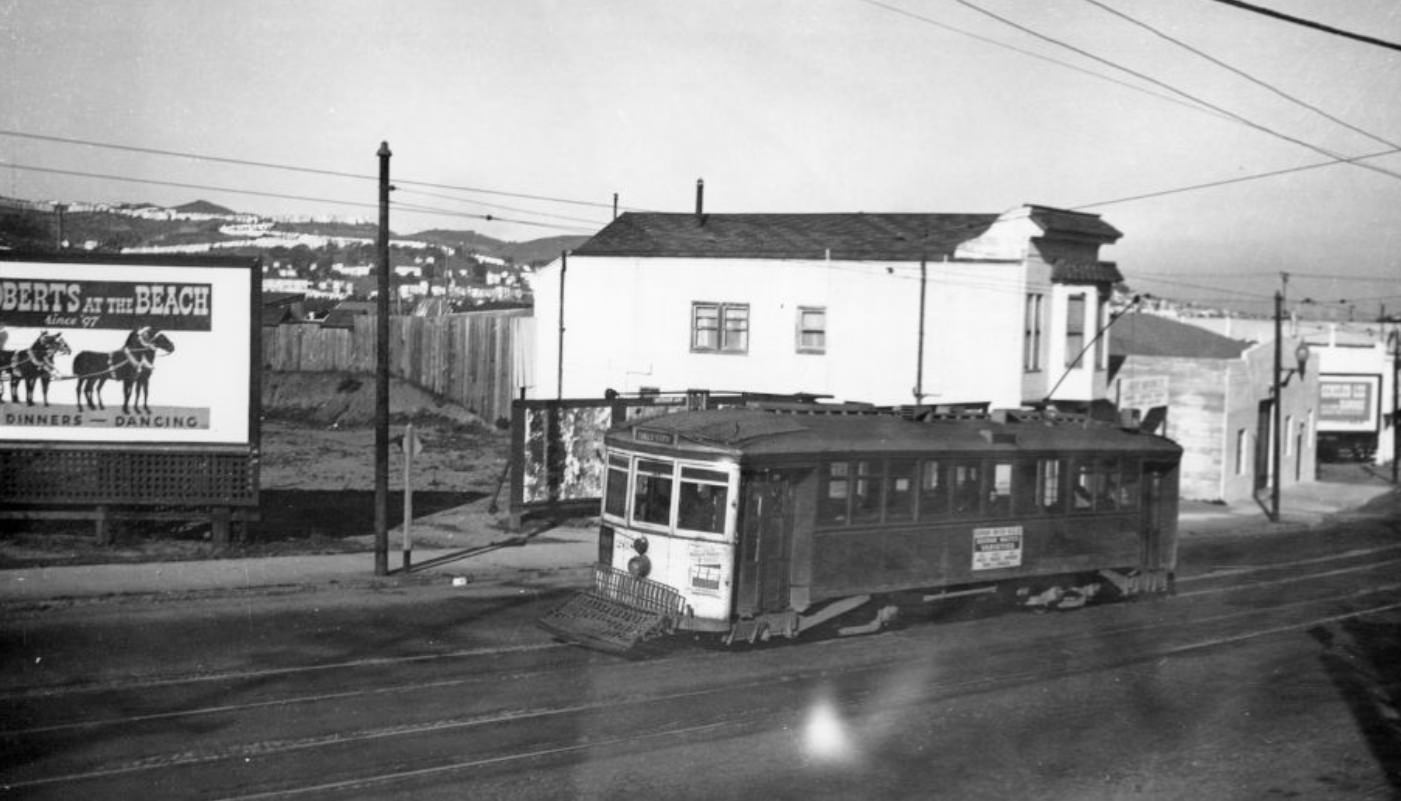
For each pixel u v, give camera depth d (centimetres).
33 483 2206
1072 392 3859
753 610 1609
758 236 4184
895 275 3806
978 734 1327
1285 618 2205
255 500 2244
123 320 2206
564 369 4272
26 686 1353
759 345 4022
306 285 7638
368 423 4688
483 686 1418
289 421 4784
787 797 1084
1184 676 1670
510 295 7156
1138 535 2256
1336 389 6412
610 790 1074
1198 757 1283
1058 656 1756
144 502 2225
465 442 4272
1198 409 4444
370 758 1127
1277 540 3559
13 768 1066
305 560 2230
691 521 1606
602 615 1630
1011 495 1981
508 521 2723
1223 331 8050
